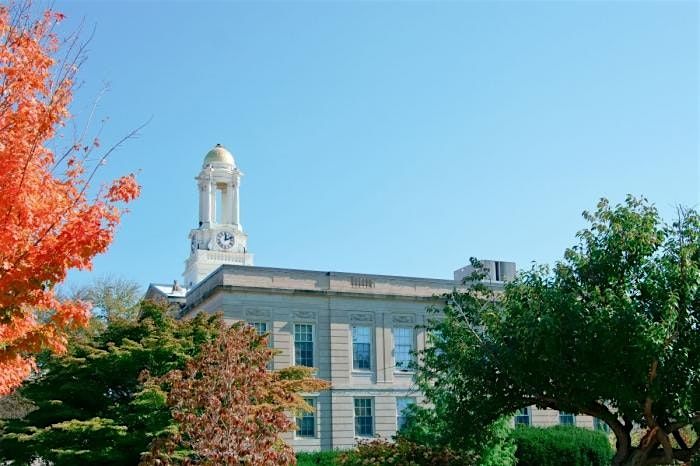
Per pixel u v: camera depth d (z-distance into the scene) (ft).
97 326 155.22
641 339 64.28
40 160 40.73
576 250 73.92
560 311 68.59
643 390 68.59
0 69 39.55
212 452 55.93
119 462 91.50
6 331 39.75
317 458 142.31
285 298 154.51
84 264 38.60
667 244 71.56
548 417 173.78
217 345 65.46
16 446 97.40
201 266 259.80
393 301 164.04
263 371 65.21
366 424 156.76
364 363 159.74
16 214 37.60
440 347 88.84
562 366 69.41
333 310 158.20
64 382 99.30
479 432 80.43
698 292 68.44
